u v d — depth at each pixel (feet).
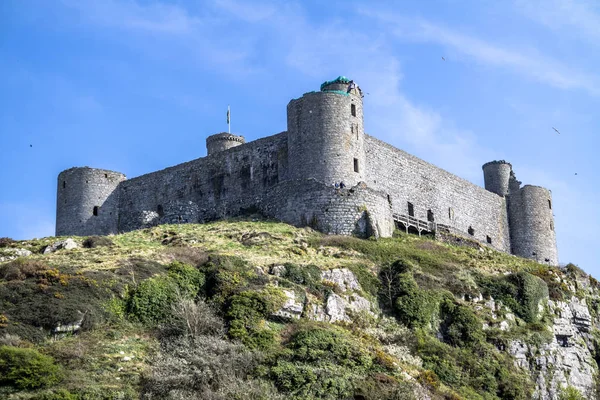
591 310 263.08
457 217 327.67
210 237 244.63
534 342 221.87
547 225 358.84
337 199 259.39
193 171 310.45
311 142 269.23
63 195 323.37
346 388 173.58
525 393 207.10
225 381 168.76
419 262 240.94
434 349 202.80
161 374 167.53
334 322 201.57
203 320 185.98
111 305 187.93
